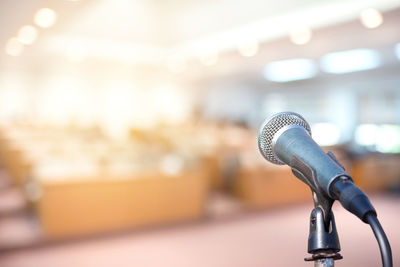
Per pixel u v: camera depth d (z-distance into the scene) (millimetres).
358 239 4312
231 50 9648
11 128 10586
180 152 5461
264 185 5863
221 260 3656
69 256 3738
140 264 3541
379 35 7238
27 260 3629
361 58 9930
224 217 5207
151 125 12891
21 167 5734
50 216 4121
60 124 11992
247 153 6594
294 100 15141
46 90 13891
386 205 6223
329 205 499
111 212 4449
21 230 4297
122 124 14648
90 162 4941
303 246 4086
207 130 12250
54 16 6230
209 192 6445
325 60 10492
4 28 6953
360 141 12531
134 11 8086
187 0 7480
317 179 482
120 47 10516
